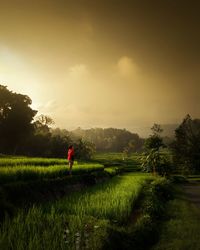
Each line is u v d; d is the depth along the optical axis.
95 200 21.75
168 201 34.38
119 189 30.94
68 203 19.92
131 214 21.84
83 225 13.73
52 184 24.62
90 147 140.88
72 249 10.80
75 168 35.59
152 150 80.75
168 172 75.88
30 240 10.63
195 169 110.88
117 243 13.46
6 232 11.39
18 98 99.62
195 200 37.38
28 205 18.69
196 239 17.16
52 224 13.23
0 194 15.67
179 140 117.69
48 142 116.75
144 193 32.28
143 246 15.41
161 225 20.66
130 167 105.94
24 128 101.00
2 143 101.62
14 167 24.22
